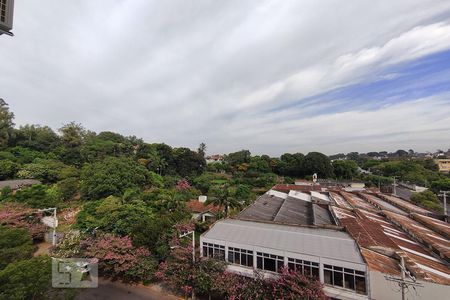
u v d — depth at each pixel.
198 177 64.50
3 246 14.85
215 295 15.30
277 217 26.47
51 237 24.31
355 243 15.33
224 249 16.20
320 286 12.36
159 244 17.95
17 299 9.10
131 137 95.19
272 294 12.54
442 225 20.97
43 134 67.94
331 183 63.31
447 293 11.32
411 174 65.38
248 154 98.94
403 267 11.52
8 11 10.39
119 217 20.77
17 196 29.05
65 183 36.59
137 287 16.98
